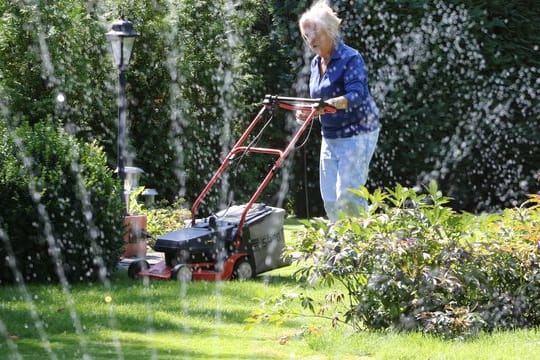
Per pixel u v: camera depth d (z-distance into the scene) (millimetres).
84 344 8961
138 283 12969
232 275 13398
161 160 24531
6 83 21938
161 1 24719
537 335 9273
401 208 10398
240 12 25734
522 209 11000
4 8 22234
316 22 12453
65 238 12938
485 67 25078
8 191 12680
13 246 12711
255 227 13711
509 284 10039
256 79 25688
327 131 12797
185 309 10945
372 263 9711
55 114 22328
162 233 18172
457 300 9750
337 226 9969
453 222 10039
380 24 25047
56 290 12164
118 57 16359
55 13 22297
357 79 12461
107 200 13344
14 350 8625
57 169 12961
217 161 25531
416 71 25109
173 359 8258
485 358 8258
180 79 24797
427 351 8609
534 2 25062
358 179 12703
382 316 9727
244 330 9773
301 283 12906
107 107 23516
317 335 9367
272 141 26312
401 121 25188
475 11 24766
